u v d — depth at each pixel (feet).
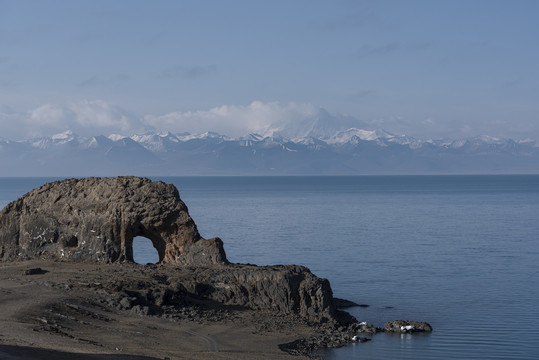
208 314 260.01
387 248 527.81
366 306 314.14
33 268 290.56
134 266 302.66
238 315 264.31
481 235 631.56
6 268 297.94
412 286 365.81
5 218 336.90
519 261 462.60
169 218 310.45
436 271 417.28
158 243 322.55
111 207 314.55
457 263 451.12
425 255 490.08
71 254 319.06
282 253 492.95
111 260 312.71
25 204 335.67
